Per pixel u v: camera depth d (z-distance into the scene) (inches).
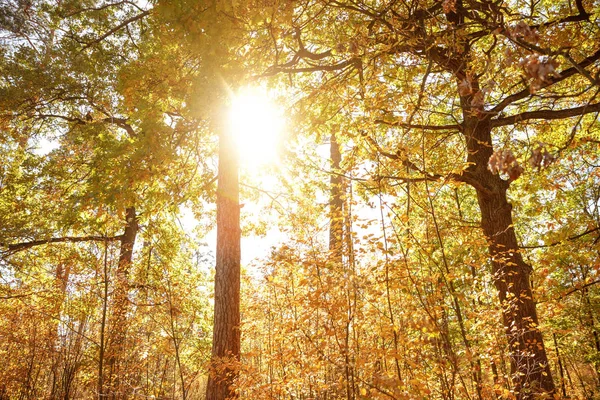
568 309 382.6
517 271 273.0
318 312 203.3
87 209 278.5
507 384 218.1
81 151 501.4
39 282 456.1
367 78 259.1
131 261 475.2
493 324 225.8
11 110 464.1
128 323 381.1
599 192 438.3
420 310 179.8
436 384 206.7
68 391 374.6
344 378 198.4
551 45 243.6
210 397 292.5
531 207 376.8
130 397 378.0
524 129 319.3
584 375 500.1
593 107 224.8
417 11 245.1
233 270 323.9
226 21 218.5
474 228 304.5
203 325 485.4
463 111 297.0
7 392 390.3
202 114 240.8
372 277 189.9
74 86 461.7
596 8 272.4
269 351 272.7
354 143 236.2
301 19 290.8
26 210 518.0
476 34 264.5
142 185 291.3
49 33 528.4
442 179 223.6
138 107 265.3
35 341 392.5
